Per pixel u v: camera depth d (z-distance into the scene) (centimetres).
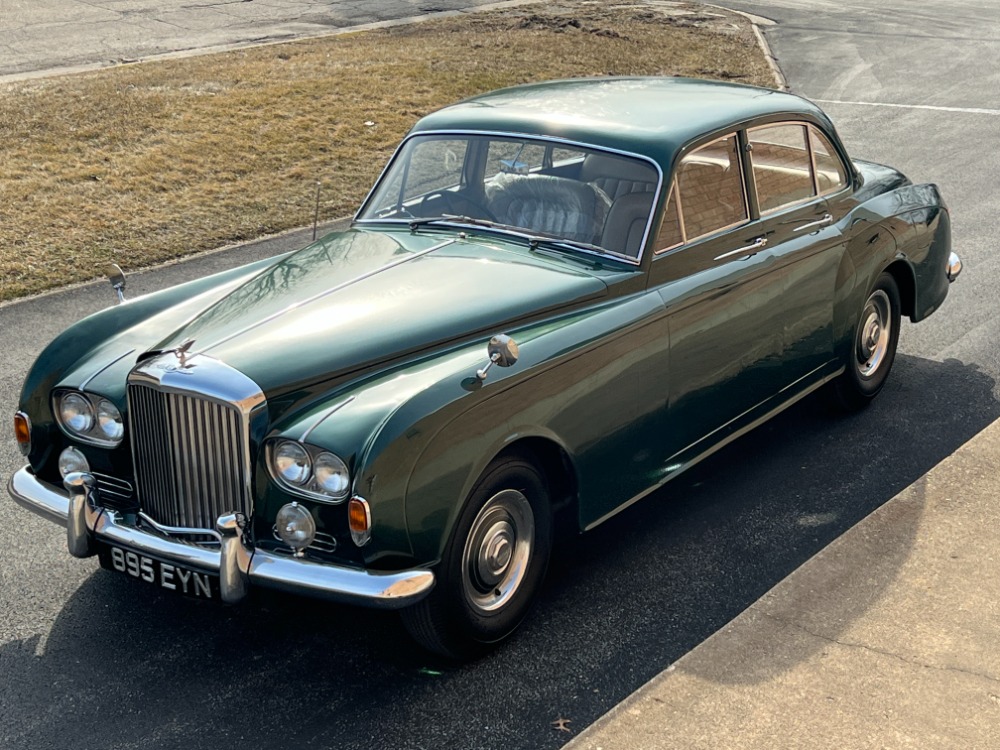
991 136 1423
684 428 506
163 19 2305
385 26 2288
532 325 449
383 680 410
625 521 527
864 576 453
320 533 379
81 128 1365
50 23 2227
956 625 419
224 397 385
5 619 450
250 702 397
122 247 991
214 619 451
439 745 373
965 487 526
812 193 588
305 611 455
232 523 378
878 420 633
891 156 1318
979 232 995
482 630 413
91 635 439
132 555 412
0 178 1176
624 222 487
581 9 2558
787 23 2528
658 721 368
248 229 1049
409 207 544
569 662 420
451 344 435
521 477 420
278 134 1372
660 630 439
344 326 432
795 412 650
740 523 522
